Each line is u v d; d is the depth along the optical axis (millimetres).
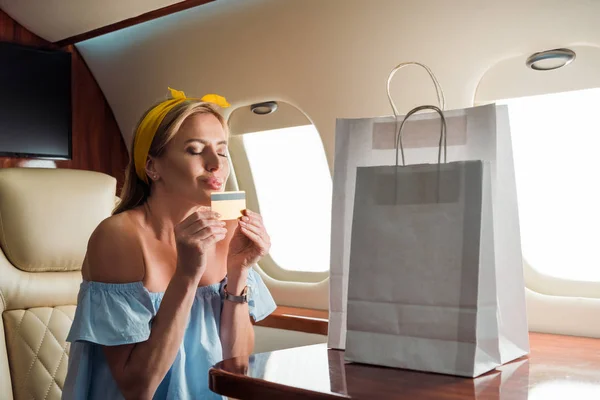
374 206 991
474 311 894
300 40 1821
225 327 1337
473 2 1447
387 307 970
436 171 939
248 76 2041
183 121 1252
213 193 1210
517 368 966
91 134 2664
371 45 1673
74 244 1695
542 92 1482
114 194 1837
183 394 1234
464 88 1549
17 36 2432
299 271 2246
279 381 887
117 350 1173
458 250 912
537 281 1594
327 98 1843
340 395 809
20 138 2414
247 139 2355
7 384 1506
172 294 1157
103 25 2287
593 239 1540
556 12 1344
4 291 1560
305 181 2219
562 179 1580
